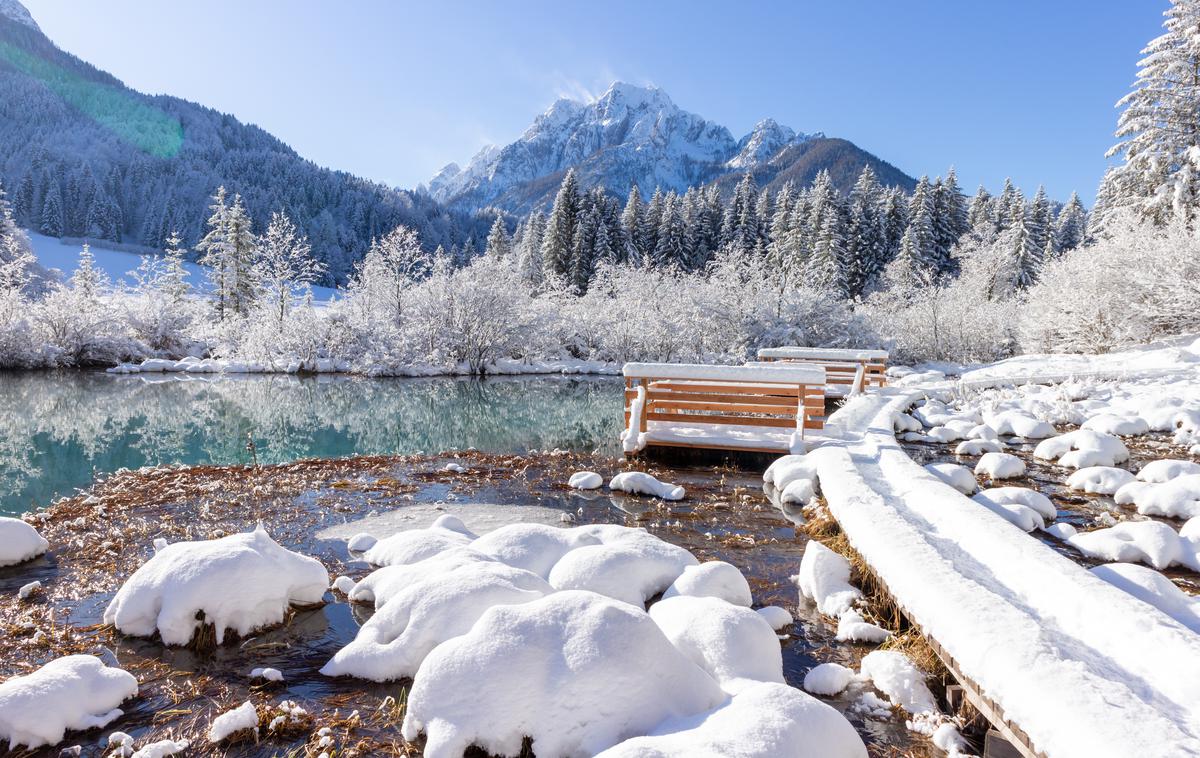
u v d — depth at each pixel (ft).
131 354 89.56
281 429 44.24
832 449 26.66
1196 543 17.31
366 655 12.29
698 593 14.49
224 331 93.35
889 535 15.39
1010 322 89.81
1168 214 84.23
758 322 99.09
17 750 10.03
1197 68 87.81
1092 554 18.08
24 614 14.75
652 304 100.17
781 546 20.25
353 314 88.43
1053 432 35.09
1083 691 8.48
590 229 178.91
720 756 7.89
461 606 12.48
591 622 10.27
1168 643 9.80
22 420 45.57
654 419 34.40
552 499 25.40
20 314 80.28
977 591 11.81
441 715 9.85
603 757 7.94
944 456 31.65
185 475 28.84
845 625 14.21
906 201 191.21
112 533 20.35
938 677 12.08
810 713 9.02
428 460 32.76
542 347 96.43
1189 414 32.58
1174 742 7.33
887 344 95.14
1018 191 187.73
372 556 17.90
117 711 11.05
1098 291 69.31
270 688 11.98
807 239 175.32
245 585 13.99
